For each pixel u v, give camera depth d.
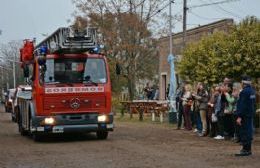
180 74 25.44
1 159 14.31
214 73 22.39
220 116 18.39
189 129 22.58
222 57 22.03
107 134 19.52
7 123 31.55
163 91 42.16
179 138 19.14
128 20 39.53
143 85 46.47
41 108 18.16
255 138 18.19
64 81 18.38
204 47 24.17
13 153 15.63
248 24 22.03
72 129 18.27
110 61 38.81
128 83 40.84
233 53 21.48
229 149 15.48
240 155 13.99
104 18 39.66
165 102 28.55
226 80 18.28
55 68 18.41
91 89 18.42
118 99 39.09
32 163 13.45
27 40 20.66
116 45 39.22
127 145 17.14
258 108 19.86
